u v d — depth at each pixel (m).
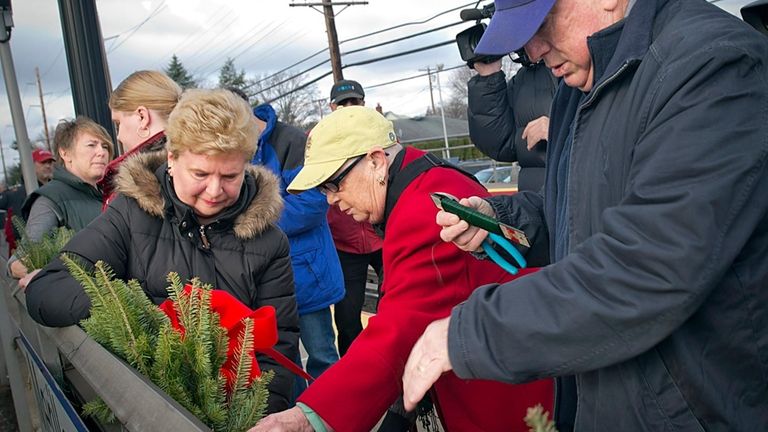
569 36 1.24
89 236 1.86
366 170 1.64
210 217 1.89
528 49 1.33
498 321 1.04
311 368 3.17
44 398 2.13
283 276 1.97
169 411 0.99
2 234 5.48
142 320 1.42
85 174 3.27
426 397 1.84
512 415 1.62
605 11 1.21
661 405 1.07
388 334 1.44
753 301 1.05
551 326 1.01
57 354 2.10
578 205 1.22
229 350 1.41
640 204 1.00
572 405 1.45
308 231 3.00
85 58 4.79
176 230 1.89
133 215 1.90
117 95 2.38
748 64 1.00
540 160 3.06
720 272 0.96
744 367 1.07
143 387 1.10
